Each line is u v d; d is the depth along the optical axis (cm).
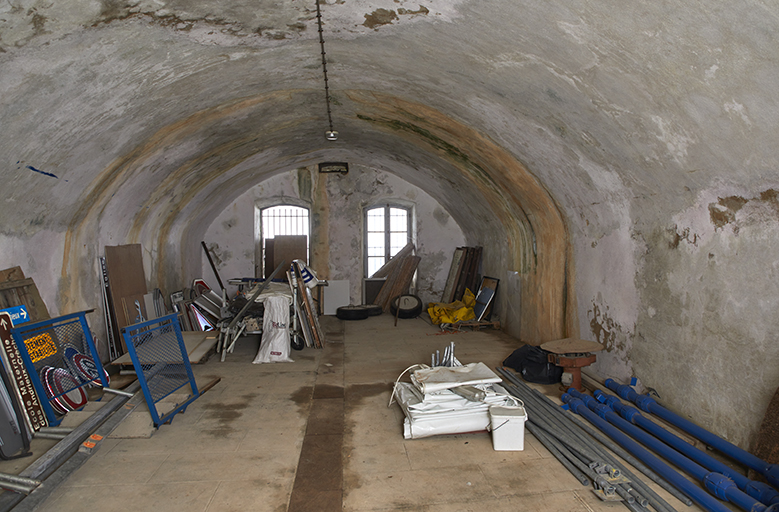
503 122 464
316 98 546
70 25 254
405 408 397
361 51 396
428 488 303
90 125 376
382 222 1092
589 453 327
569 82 330
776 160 259
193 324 796
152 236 735
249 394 496
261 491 301
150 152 517
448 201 972
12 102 292
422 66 406
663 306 404
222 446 368
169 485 309
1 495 286
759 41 207
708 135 286
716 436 325
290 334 707
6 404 342
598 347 469
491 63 355
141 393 455
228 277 1022
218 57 366
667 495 289
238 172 819
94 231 562
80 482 312
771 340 297
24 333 382
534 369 511
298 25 337
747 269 314
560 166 482
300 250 1032
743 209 312
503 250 828
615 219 470
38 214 438
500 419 357
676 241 385
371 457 348
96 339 565
